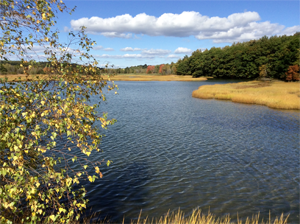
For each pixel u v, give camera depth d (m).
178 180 10.05
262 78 85.94
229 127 19.61
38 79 4.48
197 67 119.44
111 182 9.73
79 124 4.24
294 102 29.53
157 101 35.94
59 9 4.27
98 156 12.62
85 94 4.75
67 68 4.57
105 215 7.44
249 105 32.62
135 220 7.22
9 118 3.83
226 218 7.09
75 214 7.23
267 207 8.08
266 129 18.97
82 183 9.55
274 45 89.88
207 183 9.81
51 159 4.19
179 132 17.84
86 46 4.58
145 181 9.89
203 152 13.56
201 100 37.81
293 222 7.22
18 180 3.67
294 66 70.38
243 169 11.26
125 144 14.75
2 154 4.06
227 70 107.06
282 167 11.48
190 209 7.93
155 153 13.30
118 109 27.80
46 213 6.64
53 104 4.15
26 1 4.07
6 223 3.65
